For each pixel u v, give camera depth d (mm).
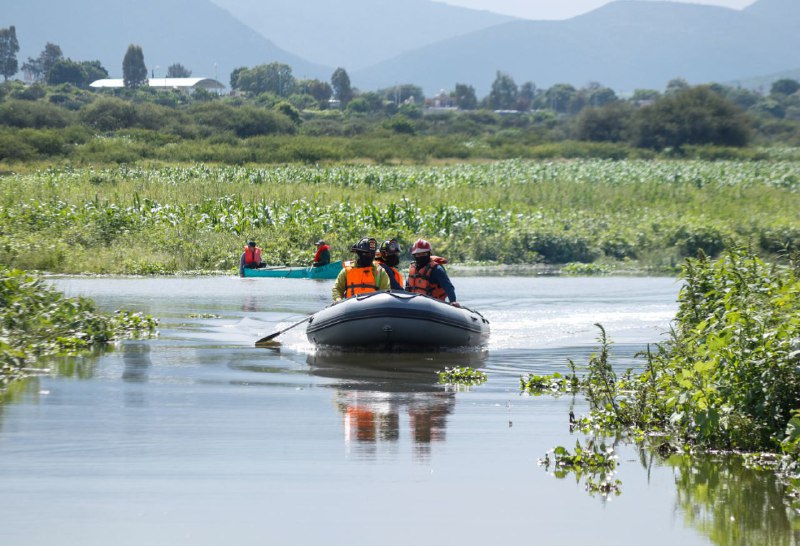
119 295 76750
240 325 58344
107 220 118000
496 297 77375
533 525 20859
